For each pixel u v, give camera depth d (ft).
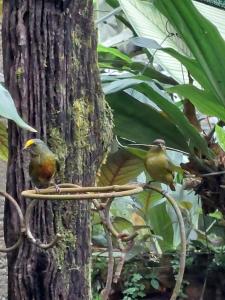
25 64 12.87
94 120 13.50
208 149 18.06
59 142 12.76
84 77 13.25
